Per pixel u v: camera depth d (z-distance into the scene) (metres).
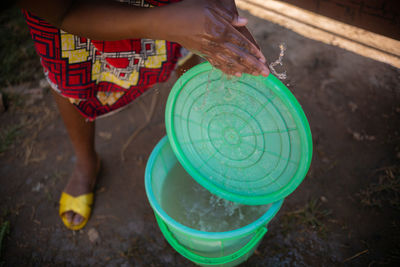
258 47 0.86
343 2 1.12
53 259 1.47
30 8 0.73
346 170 1.66
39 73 2.24
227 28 0.73
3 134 1.93
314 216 1.52
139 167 1.77
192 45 0.78
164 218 1.10
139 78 1.22
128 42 1.06
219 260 1.21
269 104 0.90
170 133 1.21
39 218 1.60
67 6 0.78
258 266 1.40
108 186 1.70
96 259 1.47
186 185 1.55
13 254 1.49
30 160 1.82
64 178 1.74
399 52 1.91
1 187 1.72
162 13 0.75
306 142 0.89
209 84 0.98
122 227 1.55
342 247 1.42
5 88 2.15
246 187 1.15
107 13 0.79
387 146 1.72
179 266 1.43
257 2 2.27
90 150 1.55
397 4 1.00
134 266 1.44
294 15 2.17
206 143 1.16
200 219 1.41
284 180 1.02
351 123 1.82
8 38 2.42
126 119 2.00
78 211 1.54
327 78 1.97
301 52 2.03
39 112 2.04
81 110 1.27
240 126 1.03
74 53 1.05
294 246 1.44
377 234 1.45
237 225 1.38
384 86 1.90
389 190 1.57
